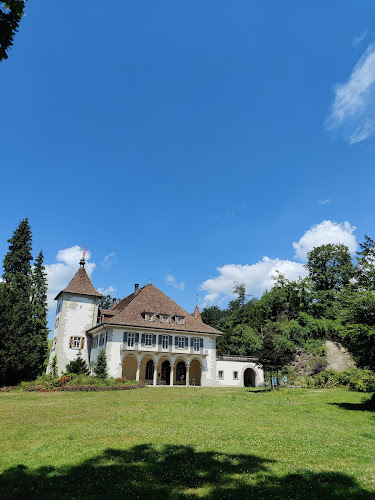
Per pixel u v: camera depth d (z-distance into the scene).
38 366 39.22
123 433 12.21
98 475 7.88
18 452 9.90
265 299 66.38
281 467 8.27
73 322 45.41
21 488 7.18
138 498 6.67
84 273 48.72
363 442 10.72
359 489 6.80
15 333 36.19
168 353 43.19
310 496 6.57
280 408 19.55
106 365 38.97
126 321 41.91
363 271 21.36
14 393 29.34
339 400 23.78
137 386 34.78
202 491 6.97
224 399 24.47
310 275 68.50
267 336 35.12
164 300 48.84
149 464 8.61
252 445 10.42
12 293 39.34
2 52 7.39
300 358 53.59
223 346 62.59
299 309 62.53
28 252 50.97
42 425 14.02
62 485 7.29
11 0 7.00
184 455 9.36
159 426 13.70
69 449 10.09
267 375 49.84
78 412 17.84
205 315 77.00
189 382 47.59
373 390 30.92
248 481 7.41
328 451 9.64
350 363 51.28
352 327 18.86
